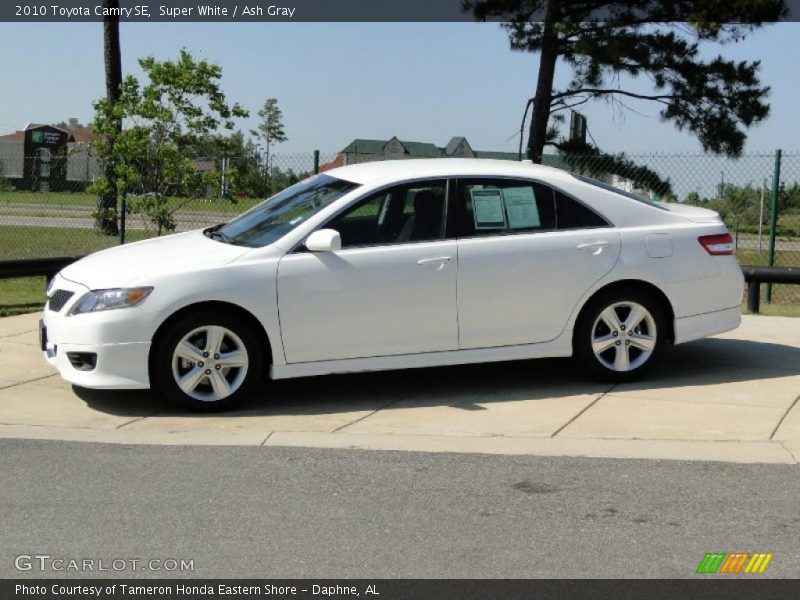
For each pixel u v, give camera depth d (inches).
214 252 270.2
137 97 534.6
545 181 287.3
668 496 203.8
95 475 214.7
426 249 273.1
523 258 279.1
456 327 276.8
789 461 225.8
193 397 263.0
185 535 181.6
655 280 288.7
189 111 535.2
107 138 552.7
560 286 282.5
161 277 257.4
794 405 270.7
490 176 283.9
